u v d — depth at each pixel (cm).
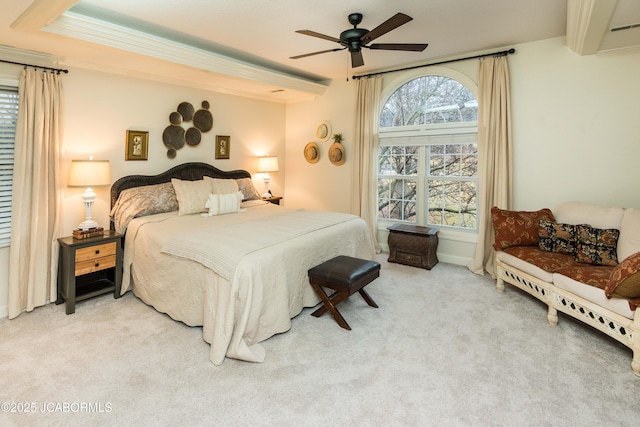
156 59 330
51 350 235
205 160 471
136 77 385
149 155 403
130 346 242
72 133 337
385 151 512
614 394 193
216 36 338
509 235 347
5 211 297
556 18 308
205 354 233
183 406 183
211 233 295
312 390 196
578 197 360
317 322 282
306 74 504
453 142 441
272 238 283
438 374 211
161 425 170
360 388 198
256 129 544
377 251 505
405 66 459
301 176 585
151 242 304
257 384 201
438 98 454
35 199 299
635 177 332
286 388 198
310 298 299
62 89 321
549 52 364
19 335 255
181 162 440
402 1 269
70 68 332
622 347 244
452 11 290
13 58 293
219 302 235
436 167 470
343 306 313
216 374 211
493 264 404
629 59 327
